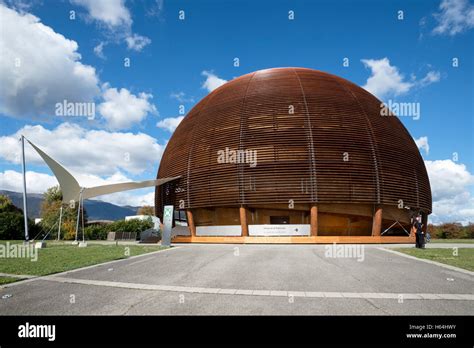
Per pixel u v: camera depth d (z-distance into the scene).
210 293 7.04
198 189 26.09
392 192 24.58
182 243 25.81
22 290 7.44
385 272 9.62
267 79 28.36
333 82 28.34
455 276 8.97
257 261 12.09
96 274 9.56
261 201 23.52
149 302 6.35
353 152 24.06
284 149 23.91
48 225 47.22
